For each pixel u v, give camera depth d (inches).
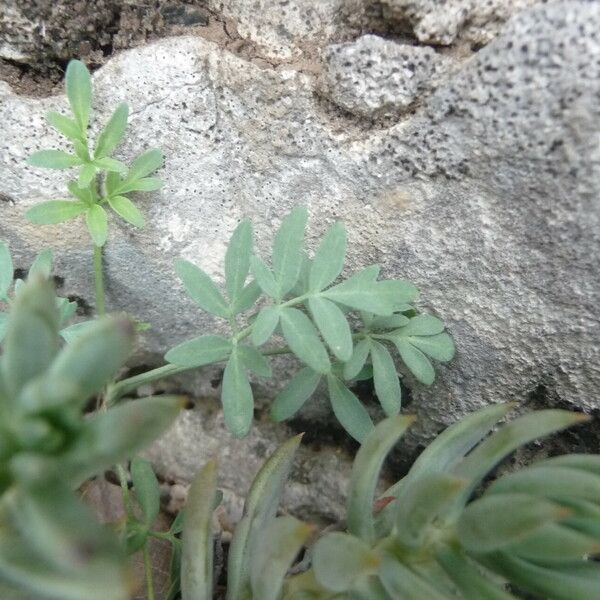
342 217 3.2
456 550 2.5
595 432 3.4
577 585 2.3
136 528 3.2
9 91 3.2
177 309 3.7
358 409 3.4
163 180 3.3
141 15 3.1
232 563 2.8
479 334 3.3
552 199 2.7
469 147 2.8
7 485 1.9
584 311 2.9
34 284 1.9
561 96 2.5
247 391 3.1
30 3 3.0
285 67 3.0
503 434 2.4
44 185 3.3
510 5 2.6
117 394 3.5
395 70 2.8
